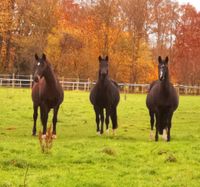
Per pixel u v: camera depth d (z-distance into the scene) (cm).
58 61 5641
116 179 940
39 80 1534
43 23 5656
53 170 1003
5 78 5066
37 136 1628
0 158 1083
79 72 5700
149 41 6194
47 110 1573
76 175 958
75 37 5719
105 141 1462
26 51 5488
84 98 3544
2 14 5200
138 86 5225
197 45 6172
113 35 5684
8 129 1797
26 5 5616
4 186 864
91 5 5856
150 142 1462
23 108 2566
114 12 5712
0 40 5572
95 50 5712
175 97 1539
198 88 5378
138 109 2819
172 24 6294
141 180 935
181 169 1031
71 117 2309
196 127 2033
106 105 1675
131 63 5719
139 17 5719
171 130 1909
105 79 1645
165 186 895
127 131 1850
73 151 1211
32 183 886
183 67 6153
